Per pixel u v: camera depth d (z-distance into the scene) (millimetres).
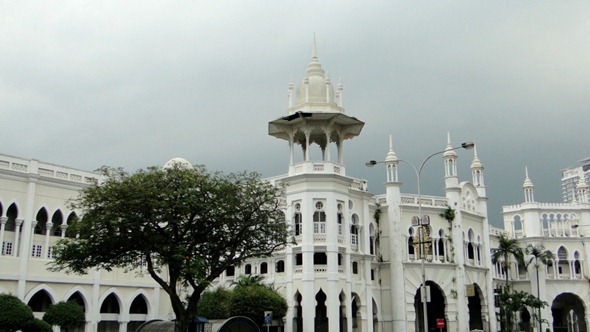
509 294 81062
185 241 40844
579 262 91125
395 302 64375
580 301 91938
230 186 41188
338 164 59375
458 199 71812
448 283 68438
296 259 57719
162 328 46750
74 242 40125
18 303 44188
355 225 61500
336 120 59000
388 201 67062
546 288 87500
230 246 42500
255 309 52406
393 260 65375
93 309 56219
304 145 62188
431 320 72125
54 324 49406
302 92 60562
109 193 38344
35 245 53500
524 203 92812
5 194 51375
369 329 59656
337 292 55406
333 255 55844
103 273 57844
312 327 54188
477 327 75562
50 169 55281
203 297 57031
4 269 50469
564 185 193375
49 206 54594
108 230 38312
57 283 54094
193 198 38656
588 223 91812
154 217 38969
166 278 63125
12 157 52438
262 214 42656
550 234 91938
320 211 57156
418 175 47062
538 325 85688
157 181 39344
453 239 70500
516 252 84000
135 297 60344
